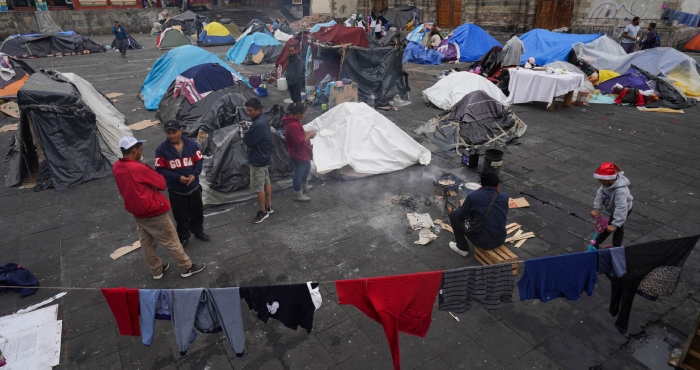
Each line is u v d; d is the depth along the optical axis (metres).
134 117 11.06
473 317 4.26
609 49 14.31
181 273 4.91
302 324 3.21
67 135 7.29
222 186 6.51
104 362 3.79
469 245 5.43
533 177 7.39
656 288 3.37
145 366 3.74
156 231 4.48
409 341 3.98
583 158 8.17
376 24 24.52
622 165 7.83
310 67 11.99
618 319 3.63
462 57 19.25
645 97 11.72
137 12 31.00
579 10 19.28
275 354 3.84
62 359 3.82
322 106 11.38
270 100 12.41
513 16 23.92
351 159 7.29
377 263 5.09
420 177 7.39
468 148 8.60
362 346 3.93
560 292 3.48
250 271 4.98
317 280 4.81
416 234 5.68
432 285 3.07
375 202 6.55
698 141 8.95
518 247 5.37
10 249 5.50
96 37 28.88
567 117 10.78
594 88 13.06
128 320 3.12
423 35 20.16
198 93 10.06
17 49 20.97
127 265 5.16
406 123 10.38
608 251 3.33
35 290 4.71
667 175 7.38
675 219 5.98
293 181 6.42
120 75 16.72
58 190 7.10
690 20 16.67
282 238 5.64
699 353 3.38
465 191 6.37
